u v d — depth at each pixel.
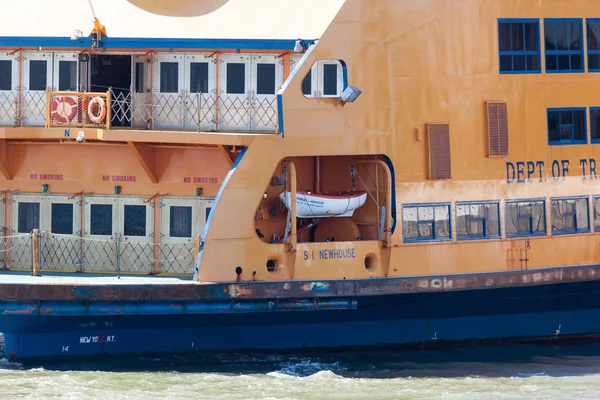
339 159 94.69
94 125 93.00
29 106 97.25
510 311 99.12
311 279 90.38
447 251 94.31
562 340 102.19
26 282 87.62
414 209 93.31
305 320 92.94
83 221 95.88
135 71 95.88
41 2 97.50
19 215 96.75
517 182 96.75
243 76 94.69
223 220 88.50
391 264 92.62
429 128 93.31
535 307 99.62
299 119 89.50
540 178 97.62
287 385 85.44
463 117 94.81
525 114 97.12
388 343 96.69
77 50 95.69
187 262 94.50
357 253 91.69
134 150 91.81
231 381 86.12
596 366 94.06
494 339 99.88
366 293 91.31
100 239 95.56
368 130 91.56
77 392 82.06
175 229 94.81
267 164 88.81
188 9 95.94
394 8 92.06
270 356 94.00
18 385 83.62
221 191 88.38
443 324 97.69
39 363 90.38
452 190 94.44
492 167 95.88
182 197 94.38
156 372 88.50
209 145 92.38
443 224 94.31
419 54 93.00
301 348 94.56
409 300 94.12
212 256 88.62
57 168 95.88
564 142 98.62
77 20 95.75
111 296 87.31
